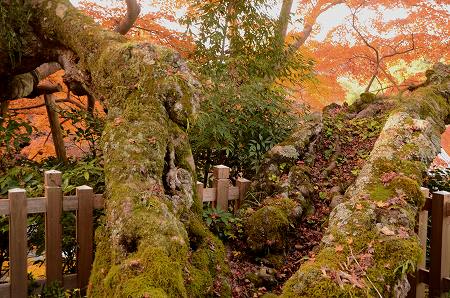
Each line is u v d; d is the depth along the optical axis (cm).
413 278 392
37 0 500
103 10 730
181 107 377
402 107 548
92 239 373
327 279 273
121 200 311
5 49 500
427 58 918
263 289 364
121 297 247
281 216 405
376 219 327
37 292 360
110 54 416
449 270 389
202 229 352
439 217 381
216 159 554
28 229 426
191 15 657
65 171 443
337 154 545
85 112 571
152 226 288
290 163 495
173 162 364
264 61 640
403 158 413
